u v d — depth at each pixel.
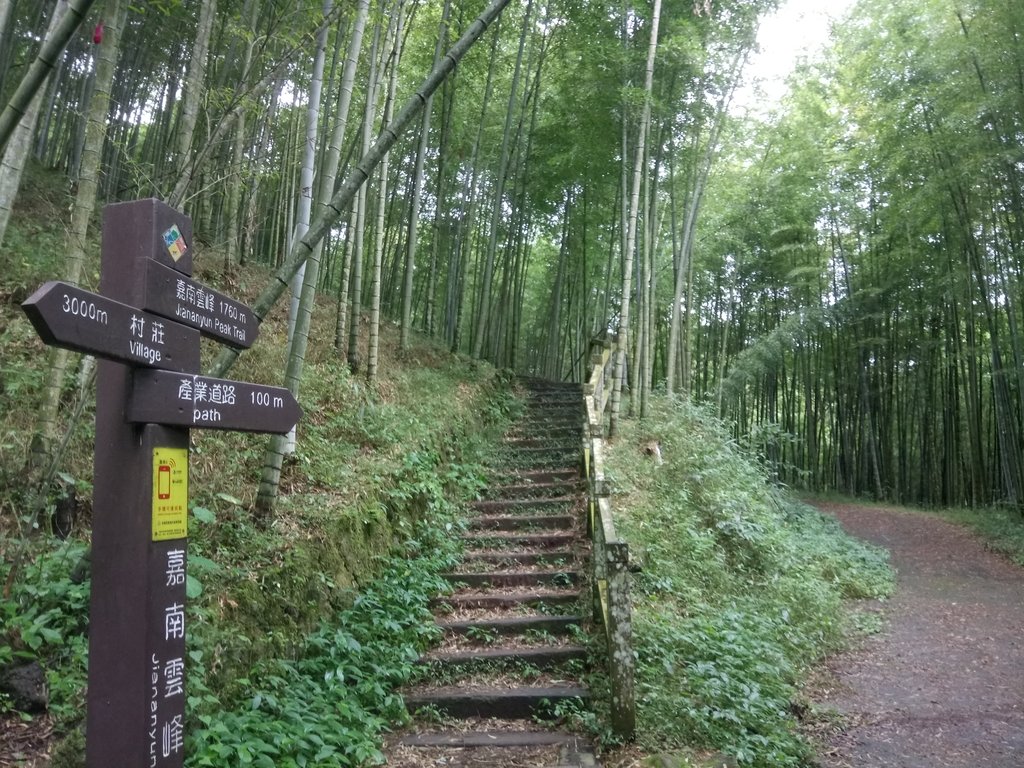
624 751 3.85
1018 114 9.92
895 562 10.85
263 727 3.24
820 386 18.23
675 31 9.45
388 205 13.27
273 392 2.58
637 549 6.12
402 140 12.84
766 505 9.47
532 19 11.57
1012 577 9.76
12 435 4.01
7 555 3.40
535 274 20.55
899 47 11.33
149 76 8.41
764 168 13.94
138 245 2.06
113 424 2.01
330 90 9.01
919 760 4.25
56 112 8.45
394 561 5.57
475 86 12.65
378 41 7.90
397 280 13.98
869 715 4.97
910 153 11.64
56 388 3.92
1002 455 12.96
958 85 10.33
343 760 3.38
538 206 13.98
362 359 8.73
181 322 2.20
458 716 4.31
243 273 8.59
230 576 4.04
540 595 5.49
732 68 9.98
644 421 9.48
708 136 12.07
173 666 2.05
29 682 2.86
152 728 1.95
